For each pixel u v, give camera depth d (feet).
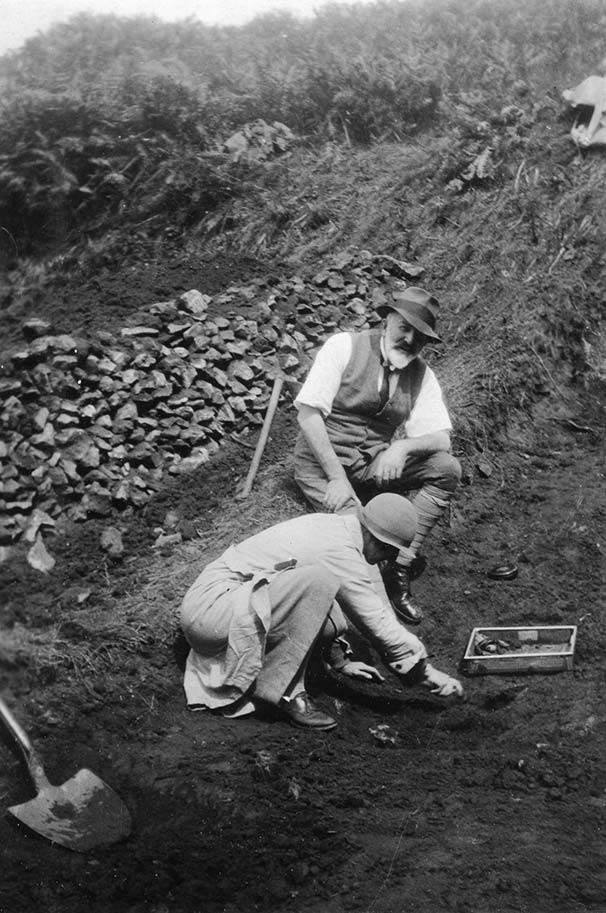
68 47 27.96
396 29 33.76
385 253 25.30
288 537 13.46
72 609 14.43
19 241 22.91
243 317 20.68
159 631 14.19
